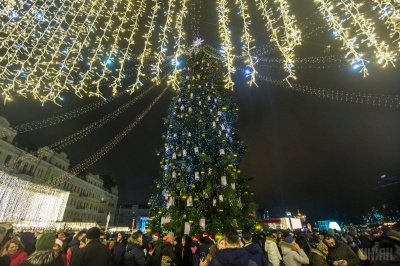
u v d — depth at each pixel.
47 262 2.59
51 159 36.09
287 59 3.56
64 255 4.73
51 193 16.08
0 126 27.64
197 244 6.63
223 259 2.55
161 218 10.95
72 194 40.44
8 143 28.19
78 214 42.38
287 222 23.14
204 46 12.94
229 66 3.61
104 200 52.97
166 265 5.49
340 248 5.07
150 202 11.94
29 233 5.97
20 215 13.48
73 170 37.94
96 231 3.71
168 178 10.84
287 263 5.32
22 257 3.71
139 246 4.88
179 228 9.60
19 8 3.71
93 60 3.99
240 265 2.50
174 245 6.76
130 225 63.00
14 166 28.47
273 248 6.35
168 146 11.83
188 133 11.16
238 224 9.84
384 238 2.60
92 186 47.94
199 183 10.45
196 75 13.22
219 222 9.27
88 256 3.42
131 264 4.65
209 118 11.66
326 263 4.94
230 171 10.34
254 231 10.12
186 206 9.89
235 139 13.23
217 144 11.05
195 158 10.85
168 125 12.84
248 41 3.55
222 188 9.99
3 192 12.71
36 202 14.86
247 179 11.54
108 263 3.55
